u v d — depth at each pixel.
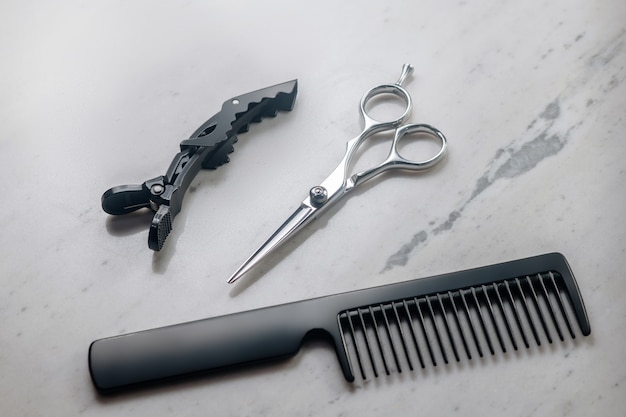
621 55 1.13
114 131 1.07
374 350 0.92
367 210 1.02
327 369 0.91
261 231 1.00
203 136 1.01
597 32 1.15
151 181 0.97
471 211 1.01
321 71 1.13
